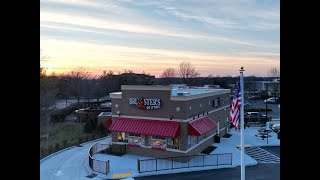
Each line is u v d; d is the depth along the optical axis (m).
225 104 32.69
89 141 29.27
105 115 33.66
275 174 19.23
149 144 23.73
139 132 23.31
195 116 24.17
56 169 19.80
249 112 40.94
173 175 19.48
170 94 22.84
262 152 25.25
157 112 23.47
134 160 22.72
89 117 34.94
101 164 20.86
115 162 22.14
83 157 23.11
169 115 22.95
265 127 35.00
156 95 23.41
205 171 20.34
